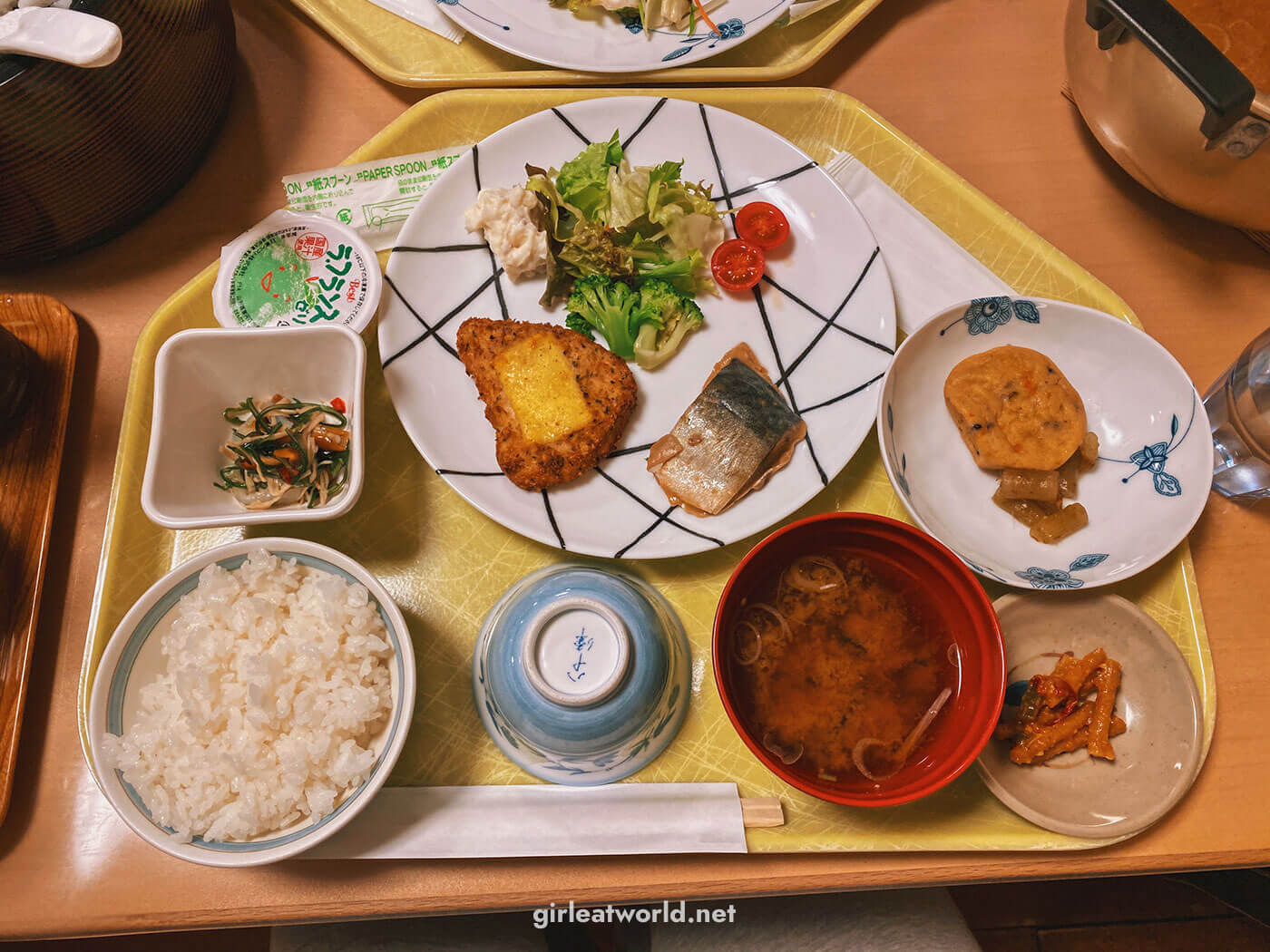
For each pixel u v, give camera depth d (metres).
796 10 0.50
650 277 0.47
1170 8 0.35
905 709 0.41
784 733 0.41
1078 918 0.66
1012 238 0.48
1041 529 0.44
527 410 0.44
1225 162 0.40
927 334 0.45
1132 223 0.49
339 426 0.44
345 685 0.39
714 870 0.40
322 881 0.39
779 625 0.42
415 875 0.39
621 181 0.47
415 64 0.51
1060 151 0.51
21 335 0.45
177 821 0.37
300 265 0.46
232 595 0.39
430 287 0.47
